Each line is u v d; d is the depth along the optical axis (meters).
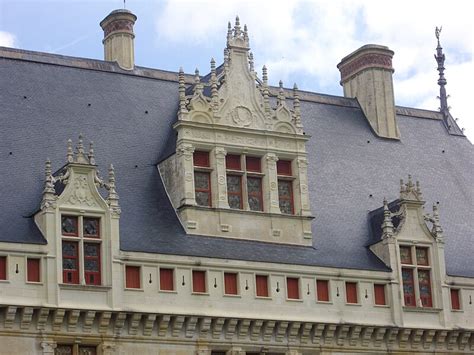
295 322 63.94
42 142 65.25
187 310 61.41
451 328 68.88
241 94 68.19
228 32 69.12
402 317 67.56
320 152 74.62
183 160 65.62
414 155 78.75
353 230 70.50
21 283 57.88
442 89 84.50
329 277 66.06
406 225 69.75
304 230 67.81
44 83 68.81
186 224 64.75
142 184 66.19
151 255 61.31
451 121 83.56
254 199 67.38
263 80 69.12
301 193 68.25
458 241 73.75
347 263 67.69
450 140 82.06
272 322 63.31
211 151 66.62
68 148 61.69
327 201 71.56
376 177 75.25
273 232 66.88
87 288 59.28
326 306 65.44
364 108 80.00
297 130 68.94
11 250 58.12
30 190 62.28
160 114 70.75
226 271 63.19
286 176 68.50
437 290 69.50
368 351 66.50
